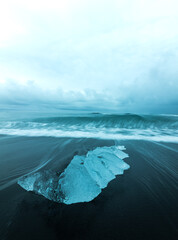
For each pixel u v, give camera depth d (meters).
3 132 7.29
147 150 4.30
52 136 6.36
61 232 1.33
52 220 1.47
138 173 2.68
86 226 1.41
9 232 1.33
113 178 2.43
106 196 1.92
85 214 1.57
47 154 3.85
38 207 1.67
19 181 2.20
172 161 3.38
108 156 3.10
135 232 1.35
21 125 9.40
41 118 11.24
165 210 1.67
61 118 11.08
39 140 5.58
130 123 9.83
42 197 1.85
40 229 1.37
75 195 1.79
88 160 2.63
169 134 7.04
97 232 1.34
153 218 1.54
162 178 2.51
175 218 1.54
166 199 1.89
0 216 1.53
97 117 11.03
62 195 1.78
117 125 9.55
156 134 7.02
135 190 2.09
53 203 1.74
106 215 1.56
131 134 6.97
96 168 2.47
